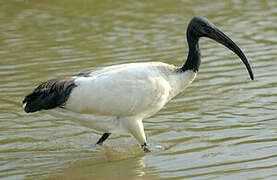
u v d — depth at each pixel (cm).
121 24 2295
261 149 1133
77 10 2580
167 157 1130
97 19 2394
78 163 1125
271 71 1656
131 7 2609
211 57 1831
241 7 2523
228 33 2097
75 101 1128
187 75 1209
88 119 1157
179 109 1418
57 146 1230
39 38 2111
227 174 1012
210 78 1633
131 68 1150
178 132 1272
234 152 1128
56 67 1752
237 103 1427
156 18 2380
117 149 1206
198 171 1038
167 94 1177
